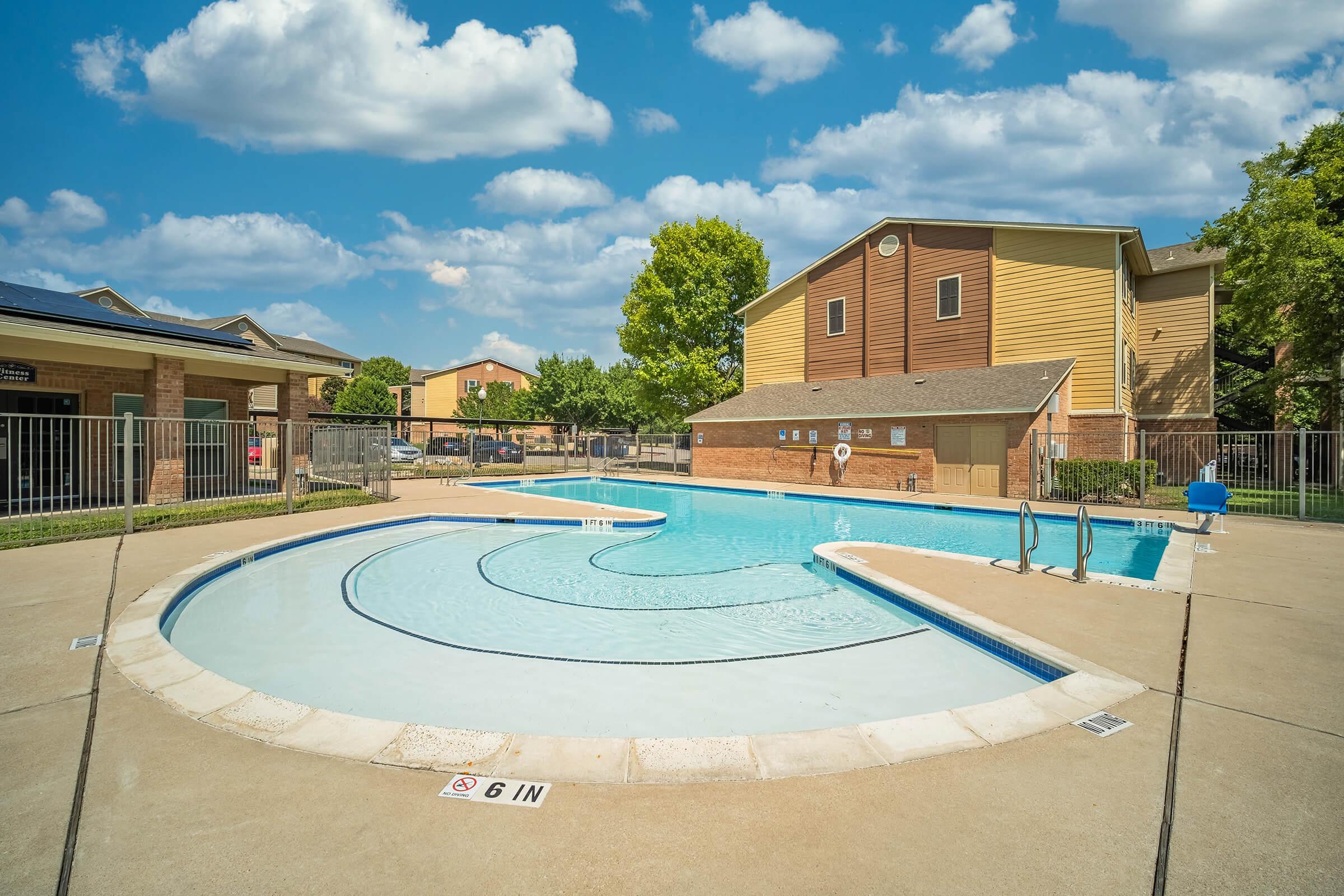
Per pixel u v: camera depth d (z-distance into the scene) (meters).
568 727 4.38
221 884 2.42
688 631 6.57
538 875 2.50
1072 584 7.29
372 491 17.83
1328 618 5.92
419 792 3.07
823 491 19.02
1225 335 25.22
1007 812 2.92
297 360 16.81
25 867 2.51
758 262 31.64
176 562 8.21
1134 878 2.48
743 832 2.77
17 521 10.82
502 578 8.82
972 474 17.83
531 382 51.50
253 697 4.13
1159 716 3.89
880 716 4.57
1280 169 17.12
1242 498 16.83
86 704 4.02
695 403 30.92
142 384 15.13
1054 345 18.59
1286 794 3.06
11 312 11.63
